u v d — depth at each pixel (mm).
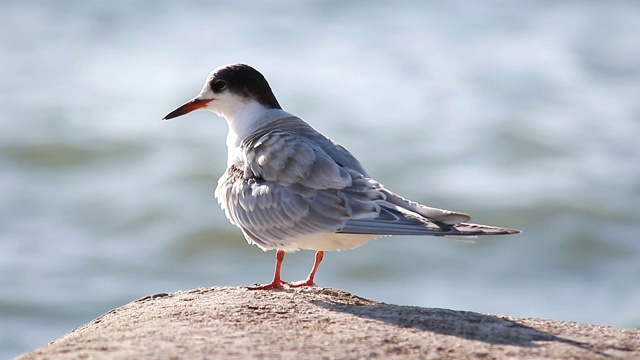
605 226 17609
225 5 31312
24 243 16828
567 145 21172
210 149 20688
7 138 21031
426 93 23984
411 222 6984
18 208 18250
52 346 5973
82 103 23172
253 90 8750
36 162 20312
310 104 23094
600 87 24828
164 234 17156
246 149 8031
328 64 25797
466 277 15750
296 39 28344
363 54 26734
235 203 7980
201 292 7453
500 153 20719
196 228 17250
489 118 22406
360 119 22297
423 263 16094
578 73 25672
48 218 17812
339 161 7691
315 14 30656
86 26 29344
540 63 26391
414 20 30234
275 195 7645
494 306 14633
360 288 15344
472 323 6316
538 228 17594
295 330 6043
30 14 30234
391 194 7371
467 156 20578
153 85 24547
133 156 20531
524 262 16344
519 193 18750
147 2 31438
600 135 21781
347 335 5930
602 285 15531
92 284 15383
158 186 19016
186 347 5641
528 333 6121
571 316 14234
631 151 20859
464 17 30453
